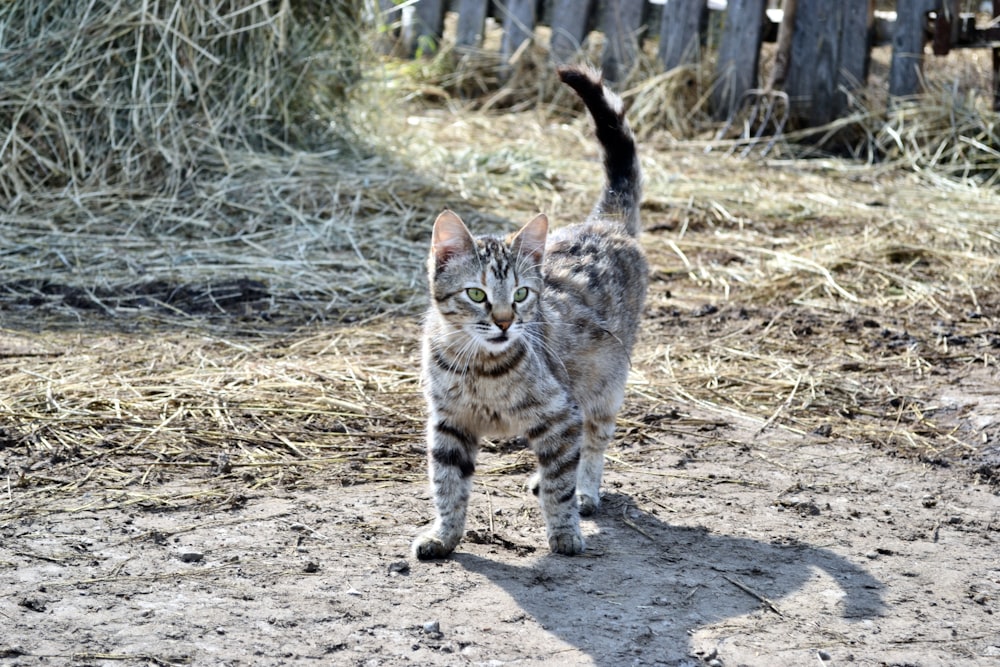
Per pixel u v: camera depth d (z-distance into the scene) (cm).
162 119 1049
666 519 580
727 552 542
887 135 1314
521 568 519
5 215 970
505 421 544
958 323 861
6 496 564
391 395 714
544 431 539
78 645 436
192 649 436
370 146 1191
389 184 1083
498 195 1102
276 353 770
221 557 514
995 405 719
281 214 1009
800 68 1362
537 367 534
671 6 1412
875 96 1359
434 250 551
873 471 645
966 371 777
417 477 614
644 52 1452
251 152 1089
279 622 460
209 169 1058
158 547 521
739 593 502
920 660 451
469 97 1498
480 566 520
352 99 1238
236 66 1103
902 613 489
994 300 907
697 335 834
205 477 598
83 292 858
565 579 509
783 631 470
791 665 445
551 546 539
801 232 1062
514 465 638
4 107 1019
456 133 1334
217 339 789
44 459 605
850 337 834
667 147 1334
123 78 1052
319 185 1057
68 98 1032
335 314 850
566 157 1261
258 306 855
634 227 712
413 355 777
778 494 612
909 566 533
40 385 689
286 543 531
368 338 804
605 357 613
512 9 1488
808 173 1259
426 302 870
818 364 788
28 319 809
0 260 899
